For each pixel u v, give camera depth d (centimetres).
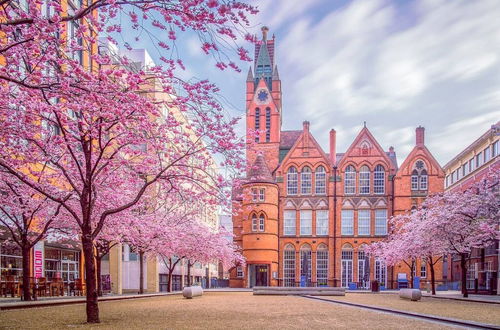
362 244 6869
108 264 4706
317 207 7056
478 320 1692
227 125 1783
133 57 4762
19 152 1903
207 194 2209
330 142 7312
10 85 1533
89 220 1691
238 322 1584
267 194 6812
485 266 5341
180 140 2048
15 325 1439
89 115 1545
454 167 7569
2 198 2316
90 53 1625
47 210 2578
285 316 1836
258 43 1238
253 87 7969
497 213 3469
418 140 6881
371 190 6988
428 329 1427
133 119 1586
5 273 2895
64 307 2194
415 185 6800
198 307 2330
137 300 3066
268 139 7619
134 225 3155
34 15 1130
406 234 4719
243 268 6944
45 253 3475
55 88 1204
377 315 1922
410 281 6238
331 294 4109
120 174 2530
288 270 6988
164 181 2078
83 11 1069
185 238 4447
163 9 1084
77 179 2373
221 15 1044
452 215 3647
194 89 1515
